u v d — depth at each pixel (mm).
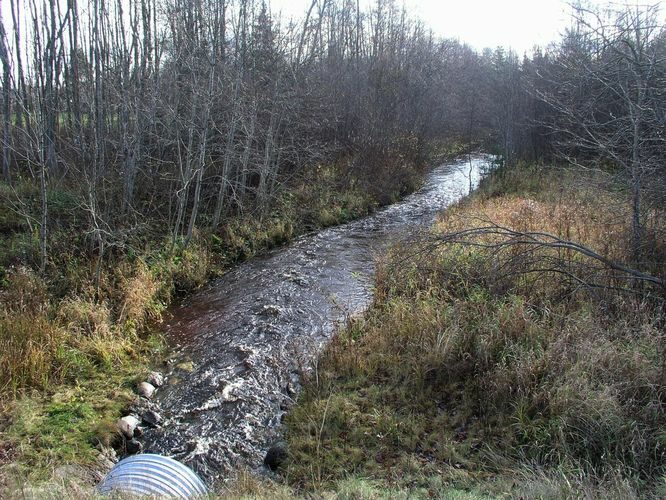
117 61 12500
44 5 11867
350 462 4812
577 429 4617
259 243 12500
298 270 10727
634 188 6832
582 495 3676
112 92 11633
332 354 6574
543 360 5398
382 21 25969
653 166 6789
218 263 11242
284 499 4008
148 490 3873
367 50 24469
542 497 3721
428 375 6004
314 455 4934
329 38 22703
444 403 5562
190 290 9883
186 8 12664
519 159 20812
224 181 12078
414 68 22844
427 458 4781
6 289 7887
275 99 13281
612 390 4793
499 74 25094
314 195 15891
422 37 28875
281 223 13477
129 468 4195
